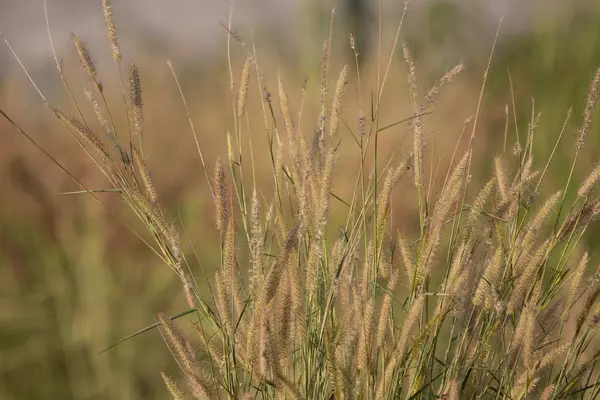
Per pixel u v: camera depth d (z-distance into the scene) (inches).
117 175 92.0
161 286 126.3
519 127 157.9
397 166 91.1
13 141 141.9
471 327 89.9
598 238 116.7
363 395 86.8
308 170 88.5
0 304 122.6
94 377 119.6
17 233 132.6
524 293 88.8
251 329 86.0
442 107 152.9
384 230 88.9
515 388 86.4
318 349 88.0
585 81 161.9
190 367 88.0
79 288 123.4
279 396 87.4
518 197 88.9
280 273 84.7
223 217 87.8
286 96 90.5
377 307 89.9
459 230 91.9
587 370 89.8
